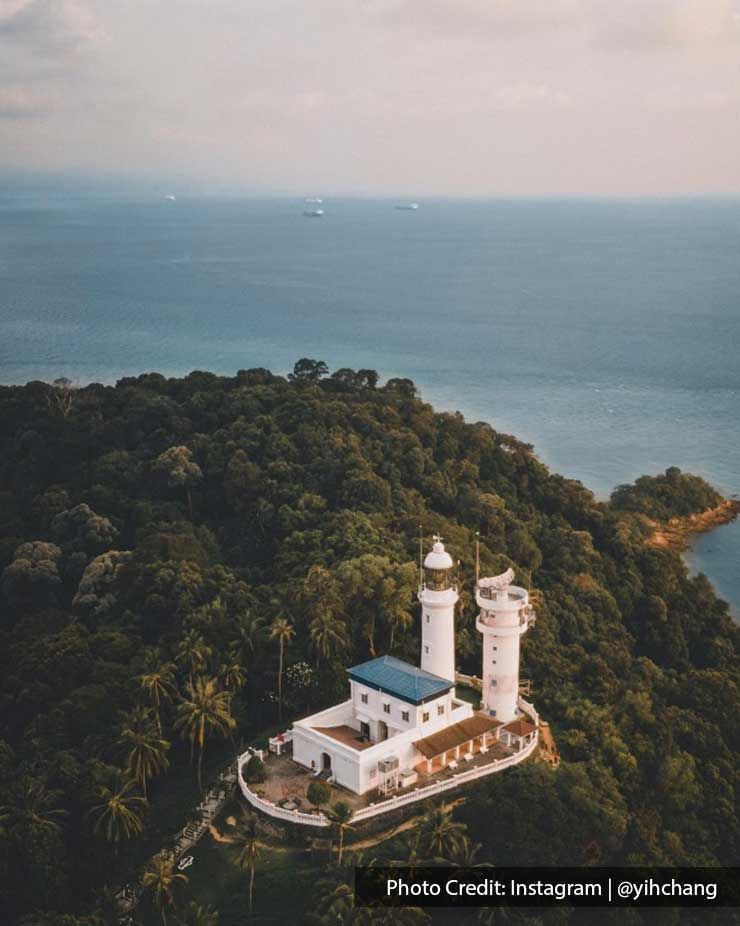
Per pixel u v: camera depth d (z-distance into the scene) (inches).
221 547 5890.8
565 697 4576.8
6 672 4766.2
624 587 6171.3
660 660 5876.0
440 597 4042.8
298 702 4328.3
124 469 6560.0
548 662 4918.8
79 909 3602.4
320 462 6264.8
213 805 3831.2
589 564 6205.7
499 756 3973.9
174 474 6215.6
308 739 3860.7
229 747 4220.0
